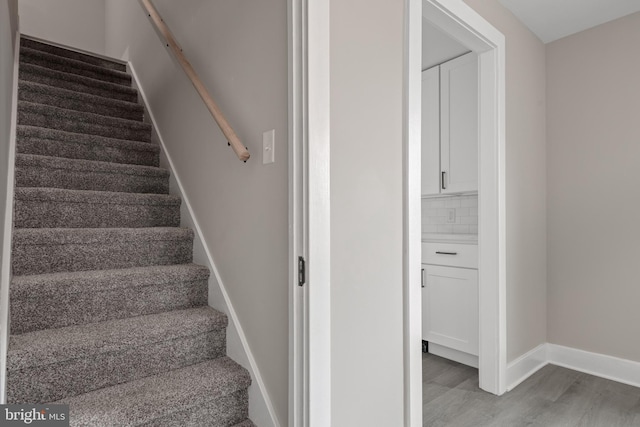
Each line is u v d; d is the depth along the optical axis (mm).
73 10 3961
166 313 1684
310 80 1170
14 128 1957
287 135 1266
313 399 1157
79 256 1717
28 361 1228
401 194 1479
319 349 1175
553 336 2699
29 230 1639
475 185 2709
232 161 1637
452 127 2861
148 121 2777
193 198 2043
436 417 1938
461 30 2016
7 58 1713
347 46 1300
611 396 2172
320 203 1184
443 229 3244
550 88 2760
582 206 2584
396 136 1465
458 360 2693
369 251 1351
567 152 2664
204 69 1914
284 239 1290
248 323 1504
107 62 3340
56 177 2033
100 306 1567
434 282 2787
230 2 1670
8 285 1344
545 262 2736
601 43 2525
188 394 1321
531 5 2314
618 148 2432
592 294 2525
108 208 2000
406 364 1470
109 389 1354
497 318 2199
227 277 1669
